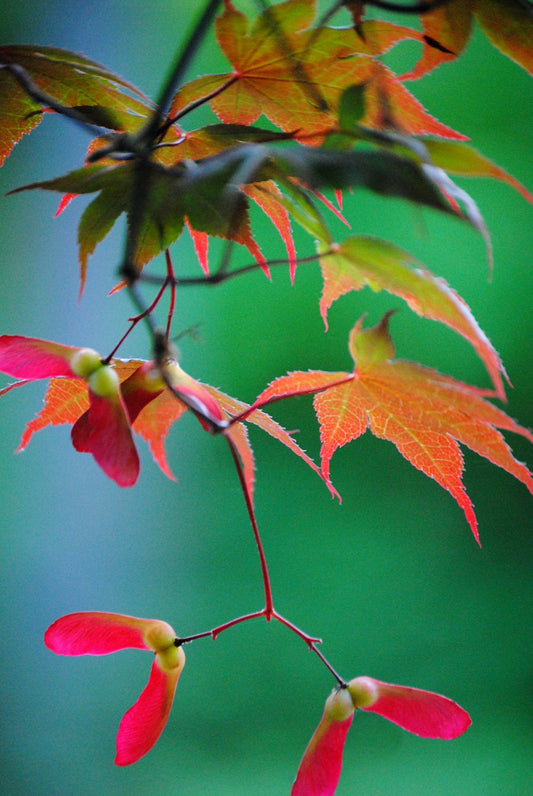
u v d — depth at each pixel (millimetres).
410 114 488
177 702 1686
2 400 1729
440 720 487
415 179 456
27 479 1742
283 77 492
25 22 1857
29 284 1820
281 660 1747
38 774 1525
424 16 492
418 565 1862
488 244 454
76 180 476
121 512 1823
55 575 1742
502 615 1822
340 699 486
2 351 481
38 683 1640
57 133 1823
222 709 1695
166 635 489
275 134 490
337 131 463
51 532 1756
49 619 1729
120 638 489
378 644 1792
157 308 1677
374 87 487
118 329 1775
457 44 493
